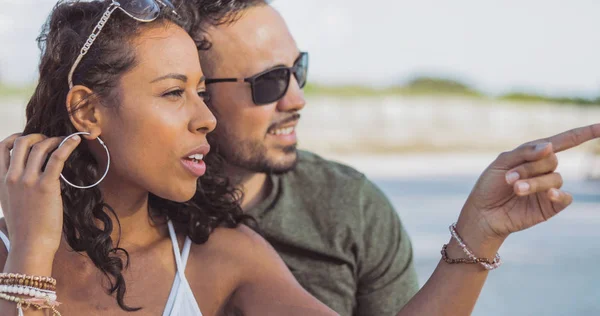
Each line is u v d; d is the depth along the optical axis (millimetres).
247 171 2869
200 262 2229
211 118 2082
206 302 2193
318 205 2893
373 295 2943
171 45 2066
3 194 2039
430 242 9422
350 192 2924
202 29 2787
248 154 2799
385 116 26000
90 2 2131
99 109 2059
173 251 2217
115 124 2053
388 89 40844
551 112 30188
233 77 2775
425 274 7637
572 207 12938
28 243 1969
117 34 2041
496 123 28391
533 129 28781
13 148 2059
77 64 2062
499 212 2006
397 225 2994
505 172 1972
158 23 2074
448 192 14578
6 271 1964
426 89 41938
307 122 24969
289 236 2832
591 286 7391
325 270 2855
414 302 2104
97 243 2078
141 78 2029
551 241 9969
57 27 2145
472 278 2059
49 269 1979
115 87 2037
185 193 2088
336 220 2875
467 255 2047
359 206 2916
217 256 2242
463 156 23734
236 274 2234
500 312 6406
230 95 2775
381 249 2930
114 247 2168
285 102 2799
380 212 2953
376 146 24016
